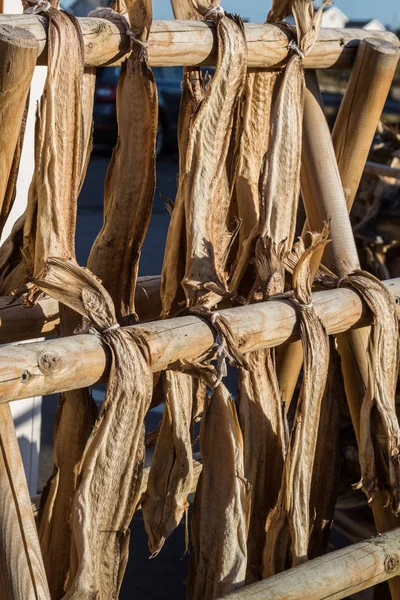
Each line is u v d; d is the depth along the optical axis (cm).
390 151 541
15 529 261
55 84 276
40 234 281
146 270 976
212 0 305
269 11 321
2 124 271
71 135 281
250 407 302
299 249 311
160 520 300
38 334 304
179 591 414
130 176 296
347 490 415
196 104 305
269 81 318
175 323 278
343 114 329
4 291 302
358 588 288
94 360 266
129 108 292
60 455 293
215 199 301
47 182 279
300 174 327
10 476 262
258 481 302
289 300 295
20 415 418
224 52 296
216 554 289
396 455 305
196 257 298
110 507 274
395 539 296
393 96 1479
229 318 283
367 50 320
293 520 295
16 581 260
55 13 277
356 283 308
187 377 303
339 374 325
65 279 273
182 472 300
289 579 279
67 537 292
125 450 272
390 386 310
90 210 1242
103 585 276
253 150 321
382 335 307
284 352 338
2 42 263
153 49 290
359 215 512
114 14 289
